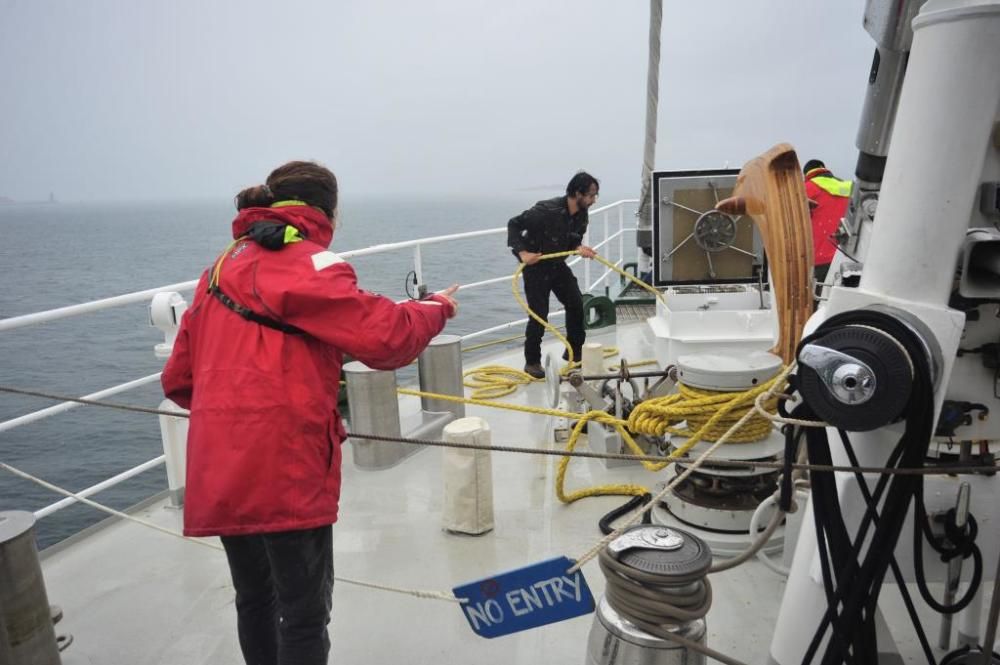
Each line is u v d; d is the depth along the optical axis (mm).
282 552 1867
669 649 1606
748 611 2684
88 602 2955
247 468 1780
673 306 5090
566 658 2479
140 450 18781
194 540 3445
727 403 2840
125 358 31719
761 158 3182
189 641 2678
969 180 1495
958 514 1901
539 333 5578
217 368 1830
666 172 5125
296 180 1950
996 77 1440
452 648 2551
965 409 1740
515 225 5391
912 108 1530
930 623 2580
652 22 5562
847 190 5328
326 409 1890
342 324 1795
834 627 1714
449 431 3268
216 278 1895
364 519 3533
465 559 3123
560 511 3514
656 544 1692
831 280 2744
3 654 1977
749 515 2992
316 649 1970
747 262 5203
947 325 1507
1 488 16141
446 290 2195
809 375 1546
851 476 1874
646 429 3084
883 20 1878
